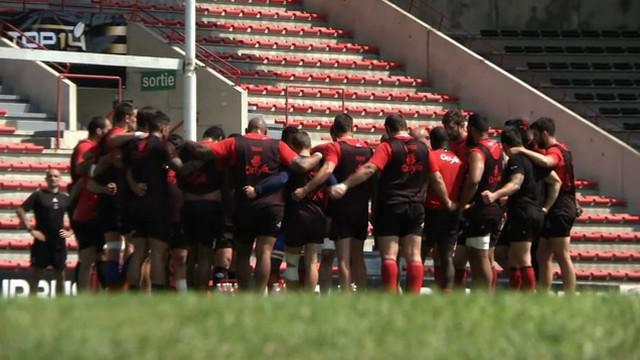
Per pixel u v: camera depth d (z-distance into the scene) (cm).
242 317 3009
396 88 10319
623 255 8812
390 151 4944
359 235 5094
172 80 7319
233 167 4944
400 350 2733
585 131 9562
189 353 2644
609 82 11606
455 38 12069
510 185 5284
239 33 10456
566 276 5653
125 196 4925
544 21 12450
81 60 7081
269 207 4916
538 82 11619
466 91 10238
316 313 3091
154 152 4881
